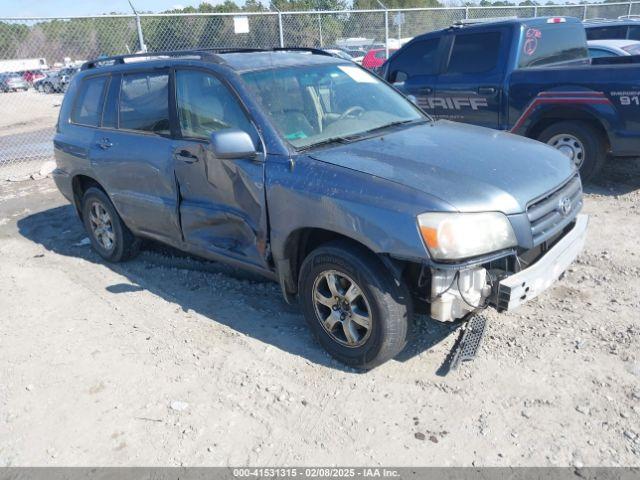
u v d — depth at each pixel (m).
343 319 3.48
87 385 3.58
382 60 15.63
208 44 12.23
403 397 3.27
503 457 2.80
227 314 4.36
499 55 7.11
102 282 5.12
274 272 3.86
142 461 2.93
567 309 4.08
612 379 3.28
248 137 3.55
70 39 10.89
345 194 3.22
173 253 5.68
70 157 5.40
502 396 3.22
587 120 6.59
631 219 5.83
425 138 3.88
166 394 3.44
